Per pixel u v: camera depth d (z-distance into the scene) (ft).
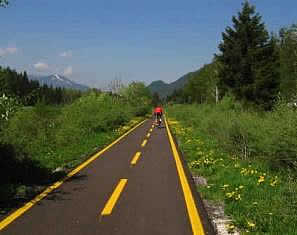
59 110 80.59
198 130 85.56
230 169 36.91
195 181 33.65
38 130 56.80
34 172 35.40
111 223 21.71
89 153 53.47
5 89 33.63
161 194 28.84
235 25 138.31
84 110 90.38
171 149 59.00
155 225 21.34
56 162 43.83
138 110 206.90
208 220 22.27
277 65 136.87
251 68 133.39
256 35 135.64
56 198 27.61
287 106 38.34
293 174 31.04
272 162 36.06
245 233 19.45
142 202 26.48
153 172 38.52
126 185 32.19
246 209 23.29
